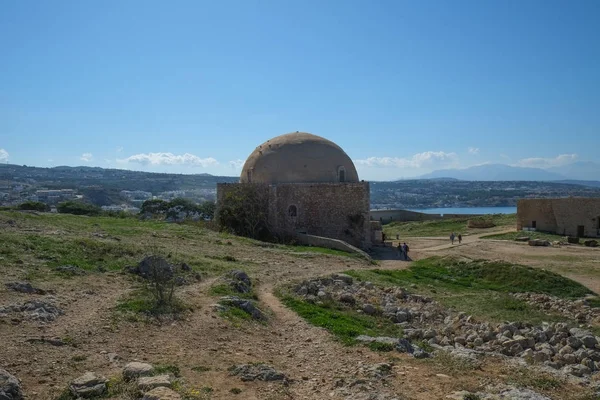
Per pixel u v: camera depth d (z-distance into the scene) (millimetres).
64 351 11977
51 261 22109
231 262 30047
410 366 12844
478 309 24906
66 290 17875
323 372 12273
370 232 48688
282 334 16109
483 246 48375
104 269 22016
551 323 21203
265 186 47875
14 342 12070
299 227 47250
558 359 15633
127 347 12773
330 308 20672
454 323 20625
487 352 15492
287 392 10672
